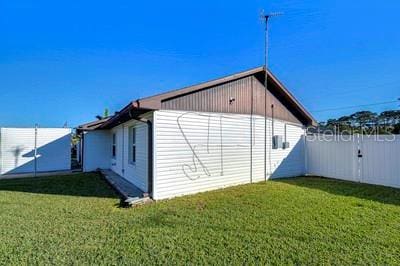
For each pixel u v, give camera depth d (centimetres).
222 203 651
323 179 1062
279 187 867
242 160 961
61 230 461
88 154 1536
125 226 483
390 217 520
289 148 1170
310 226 471
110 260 350
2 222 506
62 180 1121
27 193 818
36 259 352
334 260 345
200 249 381
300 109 1198
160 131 735
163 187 734
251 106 1004
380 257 351
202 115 839
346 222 492
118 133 1290
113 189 891
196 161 819
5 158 1462
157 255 364
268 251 373
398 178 850
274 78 1057
